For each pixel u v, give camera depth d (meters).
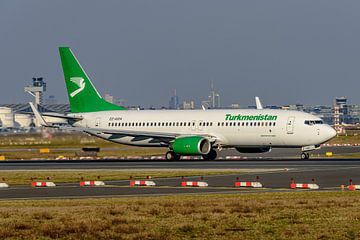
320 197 139.12
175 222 106.81
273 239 93.75
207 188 166.62
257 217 111.00
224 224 104.94
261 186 168.12
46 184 179.38
